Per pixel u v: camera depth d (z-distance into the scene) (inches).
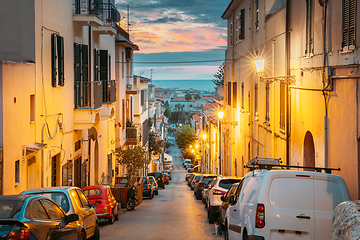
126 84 1434.5
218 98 1526.8
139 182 1032.8
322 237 283.1
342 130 382.3
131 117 1536.7
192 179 1589.6
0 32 549.6
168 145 4594.0
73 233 333.7
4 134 436.5
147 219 674.8
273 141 657.6
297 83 540.1
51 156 626.8
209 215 611.2
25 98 510.6
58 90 663.8
